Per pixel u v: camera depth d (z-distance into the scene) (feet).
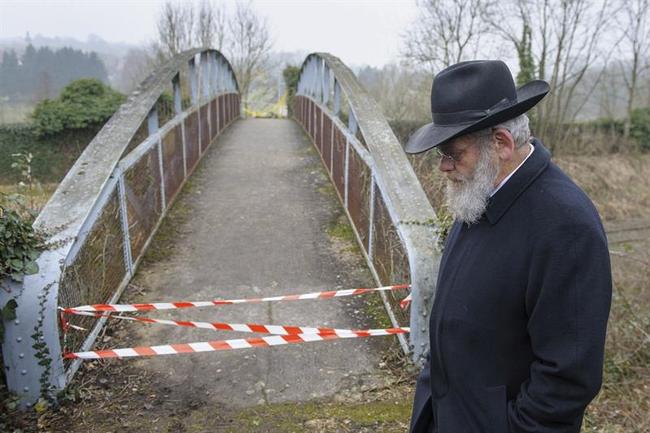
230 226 19.51
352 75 23.44
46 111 50.03
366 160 15.98
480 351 5.21
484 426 5.18
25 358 9.36
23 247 9.59
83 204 11.58
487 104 5.14
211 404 10.10
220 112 40.06
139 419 9.61
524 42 55.26
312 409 9.98
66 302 10.08
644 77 63.21
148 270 15.81
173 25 81.25
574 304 4.55
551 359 4.64
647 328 21.97
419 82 51.39
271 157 30.68
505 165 5.16
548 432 4.75
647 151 64.28
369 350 11.84
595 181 54.85
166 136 20.33
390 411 9.89
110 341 12.03
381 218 14.06
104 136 14.97
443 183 17.76
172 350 9.95
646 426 15.16
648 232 43.68
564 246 4.60
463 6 52.21
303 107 44.19
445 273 5.66
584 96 61.93
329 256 17.01
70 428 9.28
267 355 11.65
